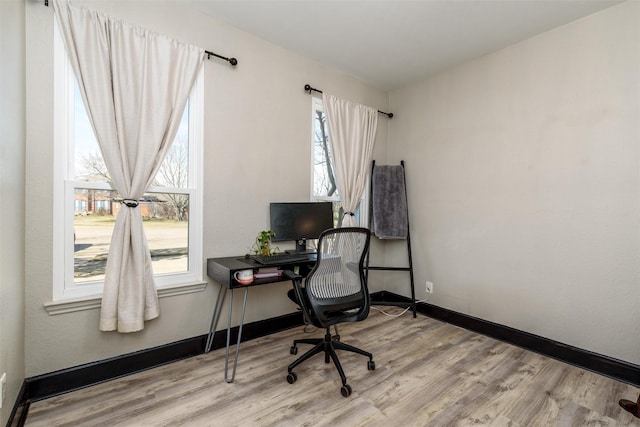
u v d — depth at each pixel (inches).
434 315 124.9
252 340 101.2
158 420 61.9
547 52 94.5
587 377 81.1
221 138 93.7
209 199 92.0
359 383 76.4
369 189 140.5
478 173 111.9
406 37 99.8
